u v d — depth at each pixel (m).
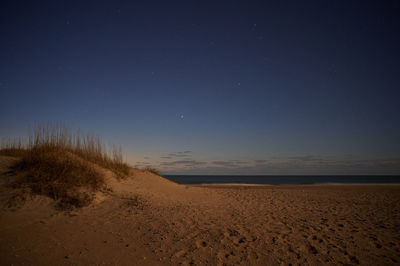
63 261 3.05
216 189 12.41
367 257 3.51
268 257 3.42
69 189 5.86
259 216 5.91
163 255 3.39
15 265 2.84
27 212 4.66
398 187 16.27
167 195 8.29
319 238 4.27
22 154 7.40
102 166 8.62
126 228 4.45
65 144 7.80
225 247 3.72
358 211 6.96
